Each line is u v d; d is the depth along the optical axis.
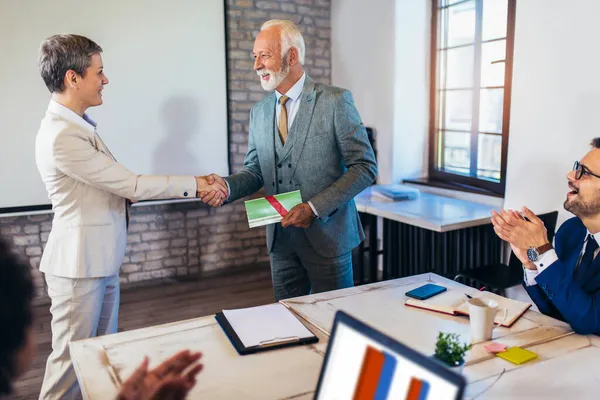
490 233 3.26
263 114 2.34
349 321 0.88
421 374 0.78
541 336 1.41
